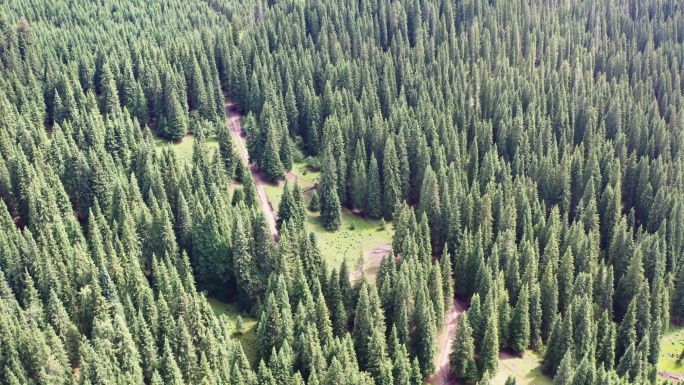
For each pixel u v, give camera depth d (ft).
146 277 402.52
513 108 623.77
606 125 619.26
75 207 447.83
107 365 293.43
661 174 516.32
